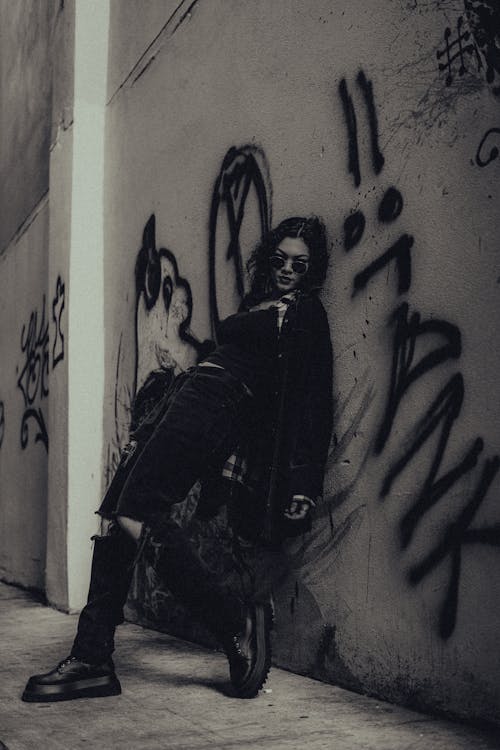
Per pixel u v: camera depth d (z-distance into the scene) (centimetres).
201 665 343
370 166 298
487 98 250
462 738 237
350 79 308
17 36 751
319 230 319
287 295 311
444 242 264
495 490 242
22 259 706
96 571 301
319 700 284
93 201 522
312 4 330
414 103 279
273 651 336
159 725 259
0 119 821
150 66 466
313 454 290
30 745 242
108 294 513
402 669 273
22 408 682
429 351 269
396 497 279
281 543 314
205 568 287
